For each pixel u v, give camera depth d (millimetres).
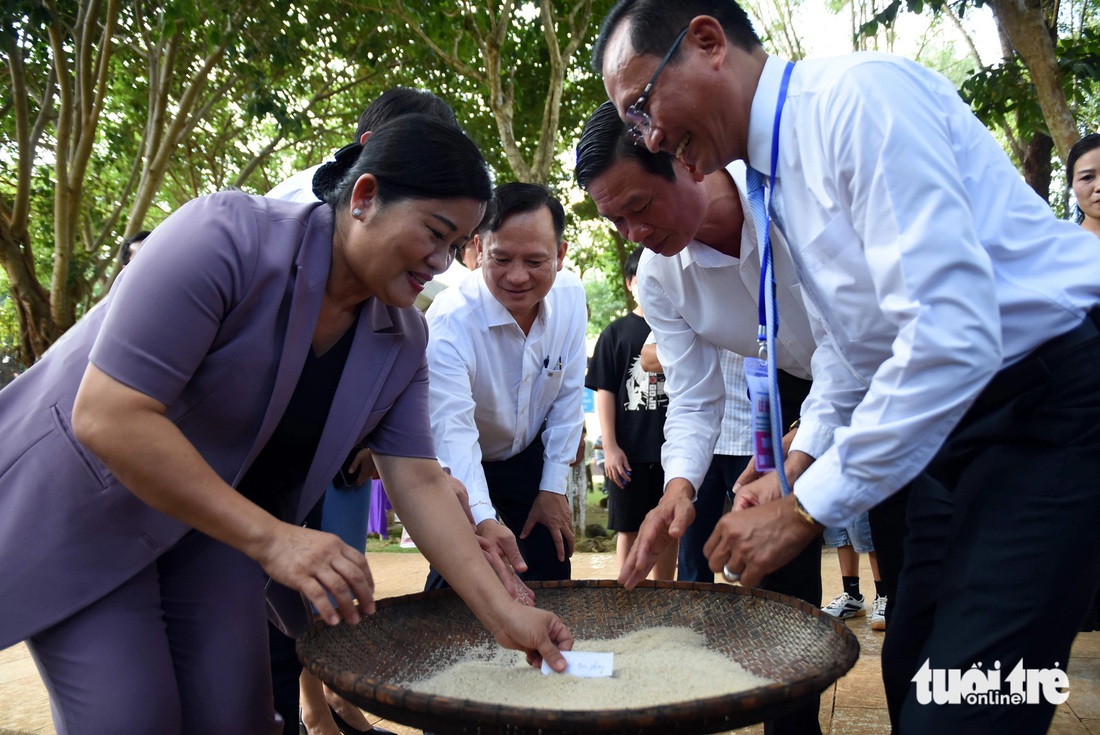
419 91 2652
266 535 1546
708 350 2508
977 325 1378
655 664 1759
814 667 1548
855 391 1981
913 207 1418
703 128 1695
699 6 1651
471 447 2629
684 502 2180
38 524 1652
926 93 1522
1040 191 7598
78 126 9617
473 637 1974
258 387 1719
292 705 2393
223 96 12422
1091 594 1488
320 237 1729
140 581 1746
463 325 2744
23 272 9727
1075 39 6734
